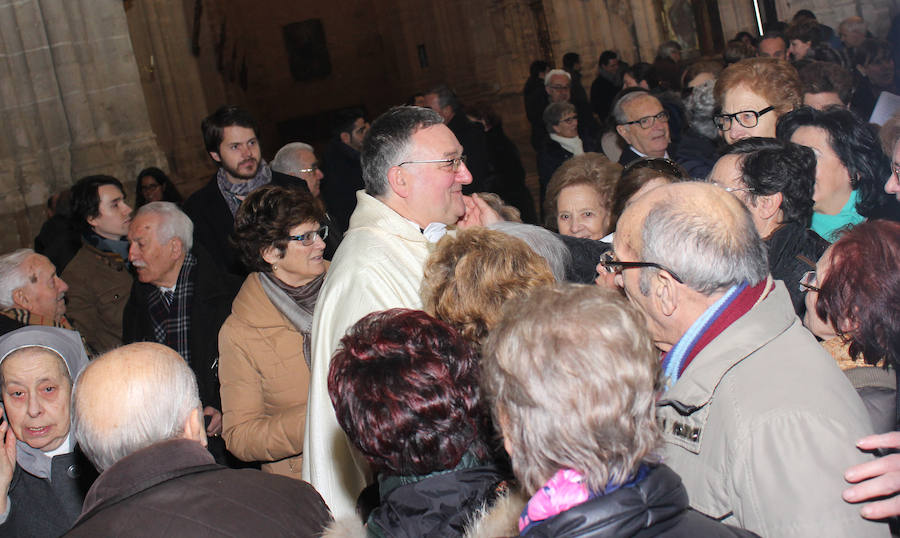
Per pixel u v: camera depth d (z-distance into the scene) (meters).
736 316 1.58
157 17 12.41
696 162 3.80
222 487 1.61
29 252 3.32
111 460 1.64
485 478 1.43
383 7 20.94
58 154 7.82
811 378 1.50
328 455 2.21
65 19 7.76
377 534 1.40
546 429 1.18
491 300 1.74
